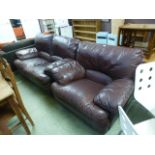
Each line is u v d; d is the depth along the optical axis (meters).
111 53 1.60
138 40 3.21
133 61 1.45
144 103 1.19
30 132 1.56
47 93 2.21
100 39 3.58
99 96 1.31
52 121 1.73
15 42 2.92
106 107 1.22
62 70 1.77
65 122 1.69
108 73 1.66
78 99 1.44
